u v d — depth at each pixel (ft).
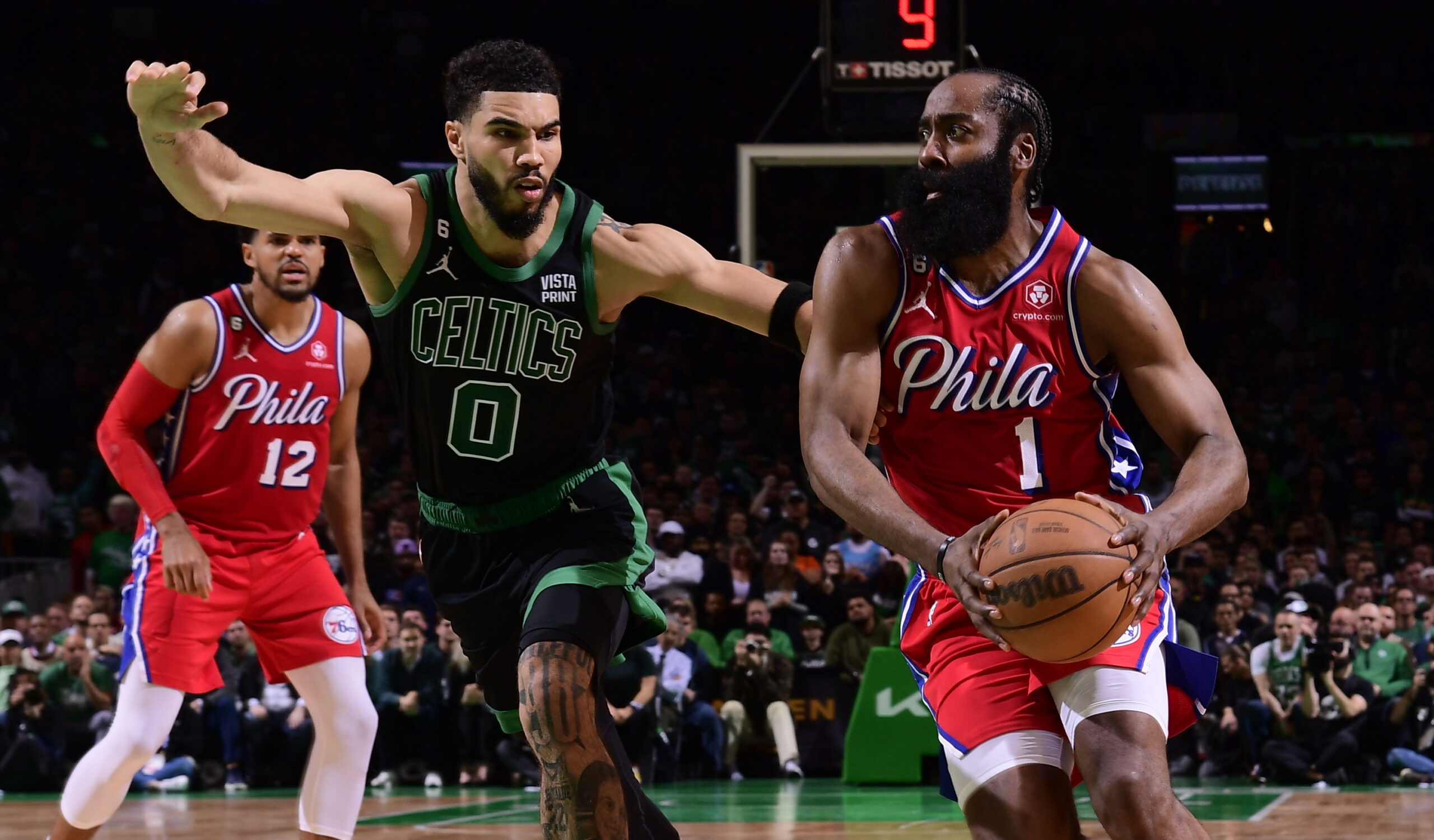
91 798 12.57
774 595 31.63
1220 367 47.98
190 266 50.83
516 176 9.16
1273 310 51.11
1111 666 8.10
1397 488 40.09
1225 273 53.16
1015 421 8.49
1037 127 8.53
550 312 9.62
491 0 61.21
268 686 30.42
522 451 9.93
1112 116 58.49
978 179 8.25
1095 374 8.54
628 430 44.34
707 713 29.94
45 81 56.44
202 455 13.05
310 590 13.17
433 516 10.33
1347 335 50.90
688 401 46.34
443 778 30.12
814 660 30.76
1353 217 54.95
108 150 54.49
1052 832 7.91
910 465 8.77
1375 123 58.39
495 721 29.96
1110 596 7.48
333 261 53.31
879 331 8.53
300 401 13.34
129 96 7.91
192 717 29.91
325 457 13.60
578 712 9.12
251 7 59.67
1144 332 8.35
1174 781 29.40
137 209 53.31
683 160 58.65
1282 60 59.72
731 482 40.19
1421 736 28.30
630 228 9.98
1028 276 8.45
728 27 61.16
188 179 8.34
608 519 10.17
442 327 9.62
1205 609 30.99
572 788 9.01
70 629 30.76
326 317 13.66
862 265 8.46
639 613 10.29
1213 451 8.07
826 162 23.98
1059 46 60.34
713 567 32.48
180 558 12.29
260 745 30.09
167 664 12.76
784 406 46.11
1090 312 8.41
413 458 10.31
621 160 57.93
